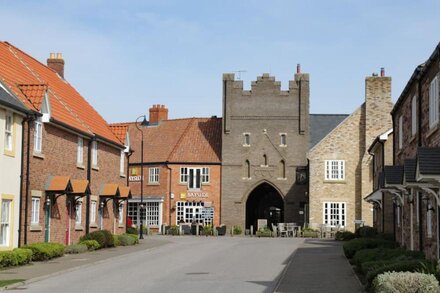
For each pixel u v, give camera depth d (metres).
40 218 30.86
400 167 28.11
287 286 19.67
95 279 22.09
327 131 63.25
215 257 31.41
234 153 61.69
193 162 62.12
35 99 30.70
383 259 21.83
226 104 61.94
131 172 64.00
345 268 25.19
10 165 27.67
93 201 38.75
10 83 30.69
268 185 61.97
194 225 58.88
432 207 22.30
